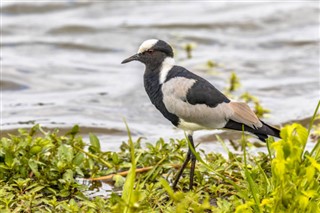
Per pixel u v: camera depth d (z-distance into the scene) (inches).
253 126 429.7
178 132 600.1
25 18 966.4
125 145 482.0
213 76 757.3
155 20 957.2
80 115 640.4
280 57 826.2
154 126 623.5
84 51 858.1
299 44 870.4
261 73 773.3
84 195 414.9
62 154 444.1
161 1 1055.0
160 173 458.6
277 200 337.1
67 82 742.5
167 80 444.1
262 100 683.4
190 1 1057.5
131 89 720.3
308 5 1010.7
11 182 428.5
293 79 748.0
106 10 1006.4
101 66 804.6
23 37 891.4
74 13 990.4
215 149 539.2
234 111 430.9
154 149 462.9
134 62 823.1
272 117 628.1
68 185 423.8
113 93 708.7
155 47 452.4
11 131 585.6
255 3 1034.7
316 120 610.9
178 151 464.4
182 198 345.7
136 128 609.9
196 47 869.2
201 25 936.3
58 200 420.5
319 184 374.9
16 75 746.8
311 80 743.1
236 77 713.6
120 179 441.1
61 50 856.9
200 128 438.3
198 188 422.9
